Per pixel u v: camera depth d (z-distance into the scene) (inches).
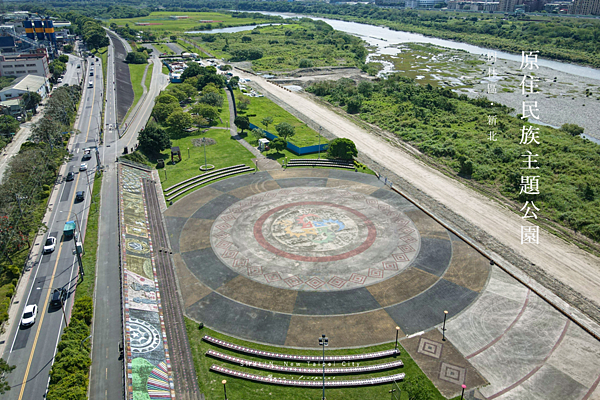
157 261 3841.0
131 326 2942.9
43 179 5201.8
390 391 2591.0
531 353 2842.0
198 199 4970.5
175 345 2930.6
